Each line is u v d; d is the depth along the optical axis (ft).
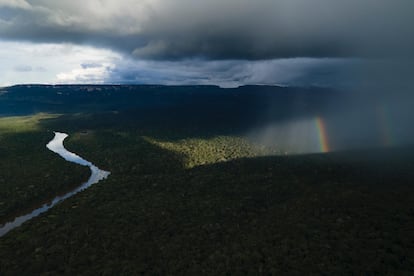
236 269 213.66
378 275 196.85
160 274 215.72
